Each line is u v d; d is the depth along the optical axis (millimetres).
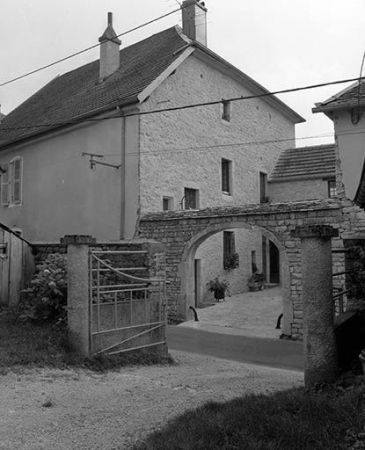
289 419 3311
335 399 3643
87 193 14961
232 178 17969
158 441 3264
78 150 15359
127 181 13859
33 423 3906
